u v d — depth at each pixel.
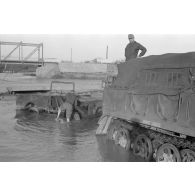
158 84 7.49
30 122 12.77
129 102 8.45
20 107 15.65
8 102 17.31
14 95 18.12
